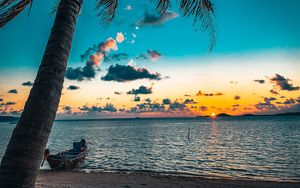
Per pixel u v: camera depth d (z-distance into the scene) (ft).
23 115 7.72
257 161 91.45
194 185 46.98
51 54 8.57
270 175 67.56
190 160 97.19
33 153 7.27
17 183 6.90
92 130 391.86
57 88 8.29
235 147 136.87
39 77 8.25
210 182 49.88
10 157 7.14
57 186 41.19
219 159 98.48
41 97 7.89
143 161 95.55
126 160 98.27
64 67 8.74
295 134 205.26
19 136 7.37
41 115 7.68
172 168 80.33
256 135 210.18
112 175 57.16
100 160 98.27
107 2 16.01
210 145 149.59
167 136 227.81
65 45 8.88
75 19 9.64
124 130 364.58
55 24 9.19
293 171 72.28
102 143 172.45
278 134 212.43
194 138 201.67
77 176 55.06
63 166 67.62
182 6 13.88
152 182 48.98
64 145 168.55
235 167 80.94
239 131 274.16
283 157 97.96
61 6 9.52
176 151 125.18
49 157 65.77
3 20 11.31
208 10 14.01
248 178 63.05
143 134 263.08
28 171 7.09
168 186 45.65
